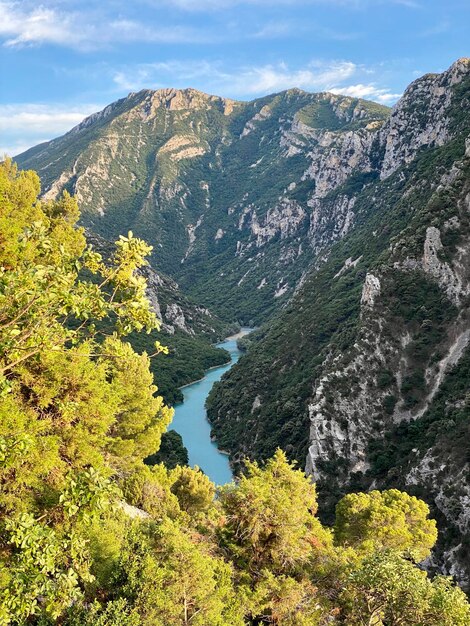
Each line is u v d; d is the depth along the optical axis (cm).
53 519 1822
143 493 3431
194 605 2058
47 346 1329
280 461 3209
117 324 1408
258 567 2655
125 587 1922
